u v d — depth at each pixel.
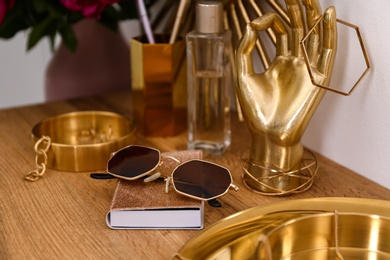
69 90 1.10
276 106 0.74
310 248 0.68
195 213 0.69
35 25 0.99
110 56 1.11
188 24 0.93
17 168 0.83
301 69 0.73
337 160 0.82
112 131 0.91
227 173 0.72
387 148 0.75
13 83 1.50
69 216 0.72
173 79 0.89
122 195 0.71
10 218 0.72
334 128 0.82
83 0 0.89
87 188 0.78
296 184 0.76
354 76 0.77
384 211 0.69
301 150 0.75
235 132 0.93
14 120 0.99
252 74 0.76
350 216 0.67
